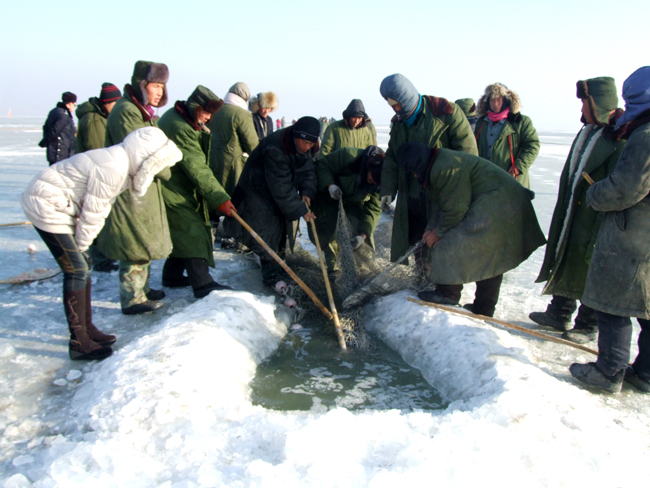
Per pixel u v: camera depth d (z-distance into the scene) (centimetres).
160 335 315
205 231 424
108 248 373
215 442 219
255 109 720
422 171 372
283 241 477
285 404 290
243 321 359
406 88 420
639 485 196
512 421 225
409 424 231
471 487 184
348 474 189
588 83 325
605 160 324
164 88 381
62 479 191
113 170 296
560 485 191
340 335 373
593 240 335
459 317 357
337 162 479
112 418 240
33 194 295
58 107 784
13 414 261
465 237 370
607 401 286
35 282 455
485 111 552
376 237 629
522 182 538
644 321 293
